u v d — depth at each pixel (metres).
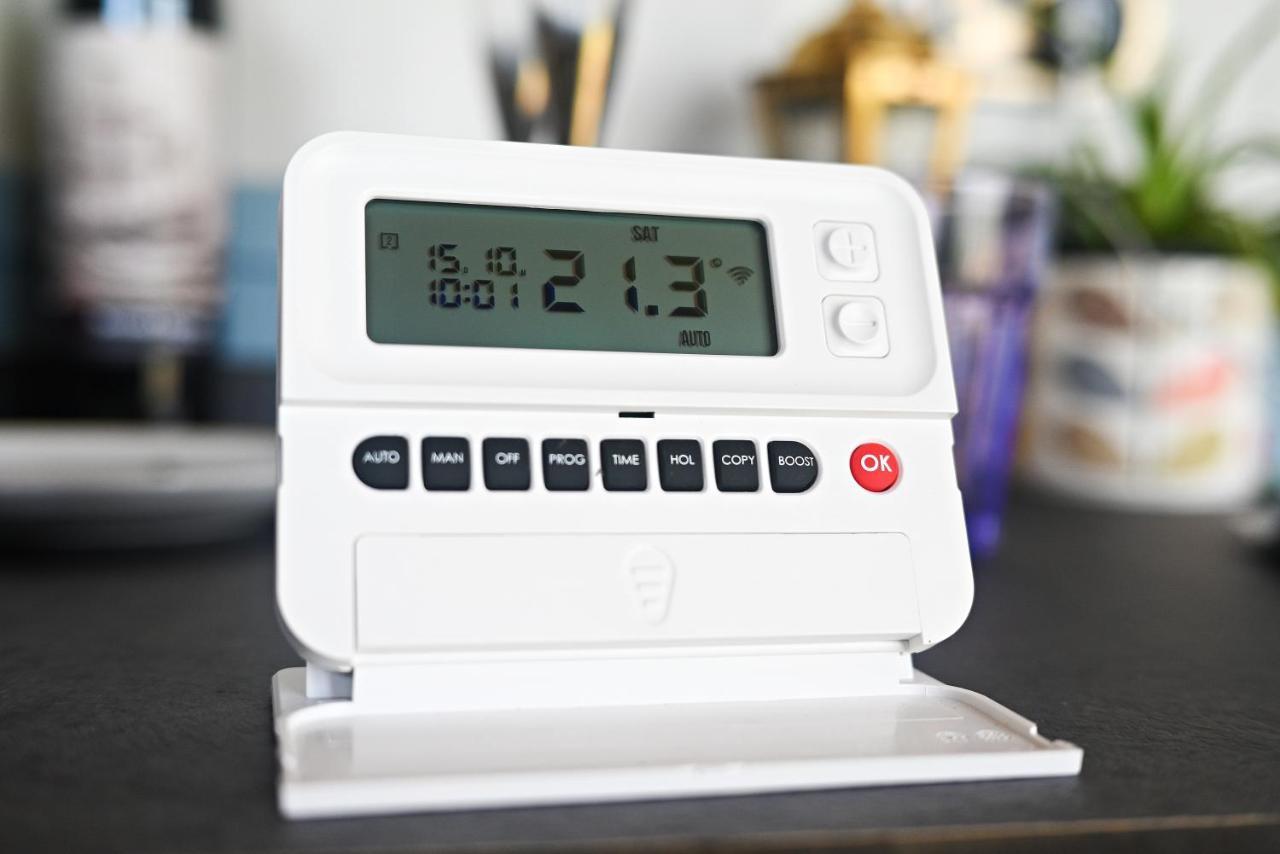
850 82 0.85
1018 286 0.75
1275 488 1.07
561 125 0.81
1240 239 0.96
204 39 0.90
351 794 0.32
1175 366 0.95
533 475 0.40
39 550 0.72
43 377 0.98
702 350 0.43
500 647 0.38
